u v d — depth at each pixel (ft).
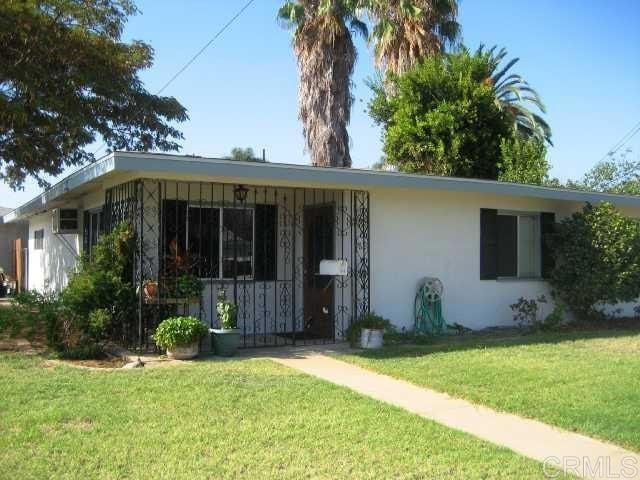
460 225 39.86
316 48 63.98
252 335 37.32
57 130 51.16
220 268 36.63
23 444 16.53
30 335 32.50
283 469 15.26
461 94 66.59
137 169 26.84
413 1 71.05
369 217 36.04
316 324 37.60
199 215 35.27
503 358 29.04
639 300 47.85
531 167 61.11
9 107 43.47
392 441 17.38
